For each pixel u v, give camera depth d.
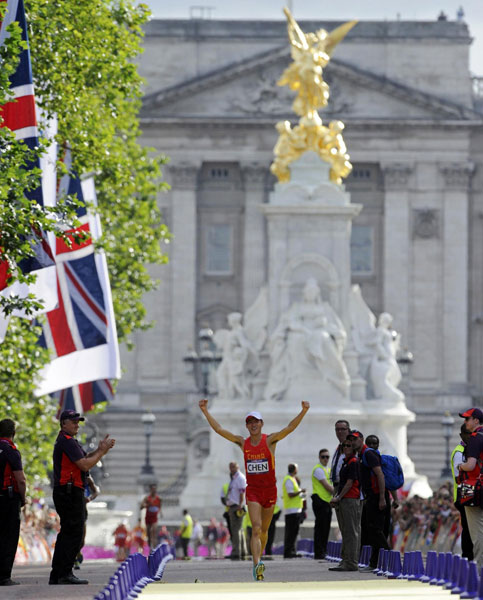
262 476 106.44
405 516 197.25
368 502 120.25
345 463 118.50
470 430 100.94
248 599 84.69
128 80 179.75
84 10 173.88
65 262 158.62
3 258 115.06
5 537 105.19
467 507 99.81
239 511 167.25
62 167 164.12
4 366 166.00
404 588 91.50
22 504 105.56
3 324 129.12
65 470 104.75
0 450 105.31
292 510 162.25
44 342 170.88
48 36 167.25
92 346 158.50
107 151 187.75
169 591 91.38
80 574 125.50
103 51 174.62
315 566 133.88
